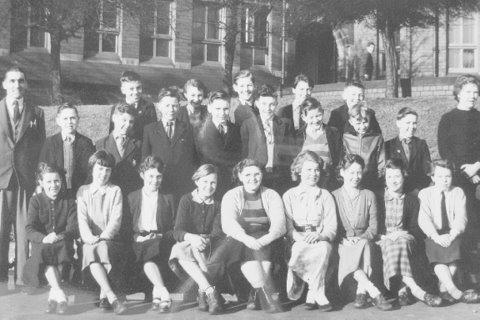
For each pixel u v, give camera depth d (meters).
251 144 7.29
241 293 6.86
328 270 6.79
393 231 6.98
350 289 6.86
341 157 7.33
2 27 19.06
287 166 7.43
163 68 23.41
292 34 20.59
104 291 6.50
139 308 6.65
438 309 6.50
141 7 18.67
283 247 6.87
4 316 6.29
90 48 22.50
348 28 23.50
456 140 7.62
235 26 20.41
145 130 7.32
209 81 24.11
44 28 17.80
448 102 11.36
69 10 17.39
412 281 6.73
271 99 7.36
